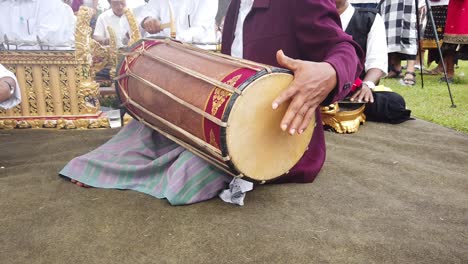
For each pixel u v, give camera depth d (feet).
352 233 5.56
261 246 5.21
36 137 10.55
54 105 11.41
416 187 7.25
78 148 9.58
